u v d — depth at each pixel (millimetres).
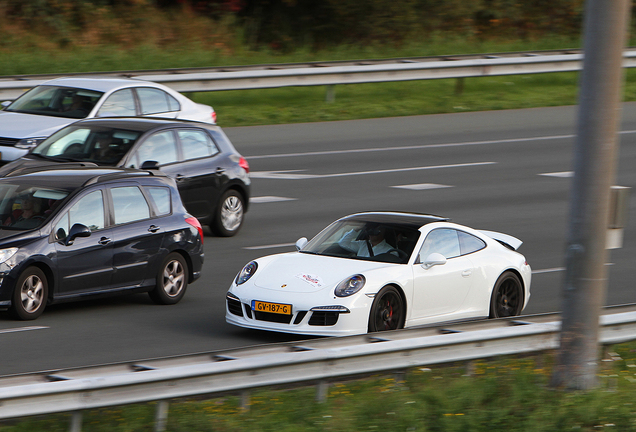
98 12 127625
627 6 29781
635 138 93438
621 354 37594
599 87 29781
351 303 37250
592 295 30984
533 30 158250
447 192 72000
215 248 55625
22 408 24531
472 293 41719
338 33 144875
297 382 29188
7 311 40000
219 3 142375
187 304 44625
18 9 123312
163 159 55156
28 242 39656
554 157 85688
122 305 43938
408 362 31562
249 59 120688
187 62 113812
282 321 37688
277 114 96062
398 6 142375
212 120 73250
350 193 70500
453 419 27984
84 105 65125
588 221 30469
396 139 89688
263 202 67125
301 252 41688
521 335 34125
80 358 34781
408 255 40188
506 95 110312
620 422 28734
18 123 60781
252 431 26312
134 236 43156
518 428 27844
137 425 26844
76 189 42156
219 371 27453
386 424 27547
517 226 63125
